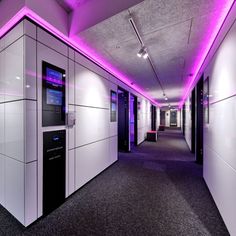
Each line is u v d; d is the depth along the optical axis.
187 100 7.56
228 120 1.74
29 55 1.77
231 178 1.63
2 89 2.08
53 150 2.13
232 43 1.63
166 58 3.34
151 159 4.80
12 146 1.91
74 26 2.34
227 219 1.73
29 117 1.77
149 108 10.58
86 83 2.96
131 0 1.76
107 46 2.75
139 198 2.44
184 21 2.02
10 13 1.90
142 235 1.66
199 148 4.43
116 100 4.51
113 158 4.30
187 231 1.72
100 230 1.74
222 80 1.96
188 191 2.67
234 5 1.58
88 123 3.01
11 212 1.96
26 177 1.75
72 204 2.27
